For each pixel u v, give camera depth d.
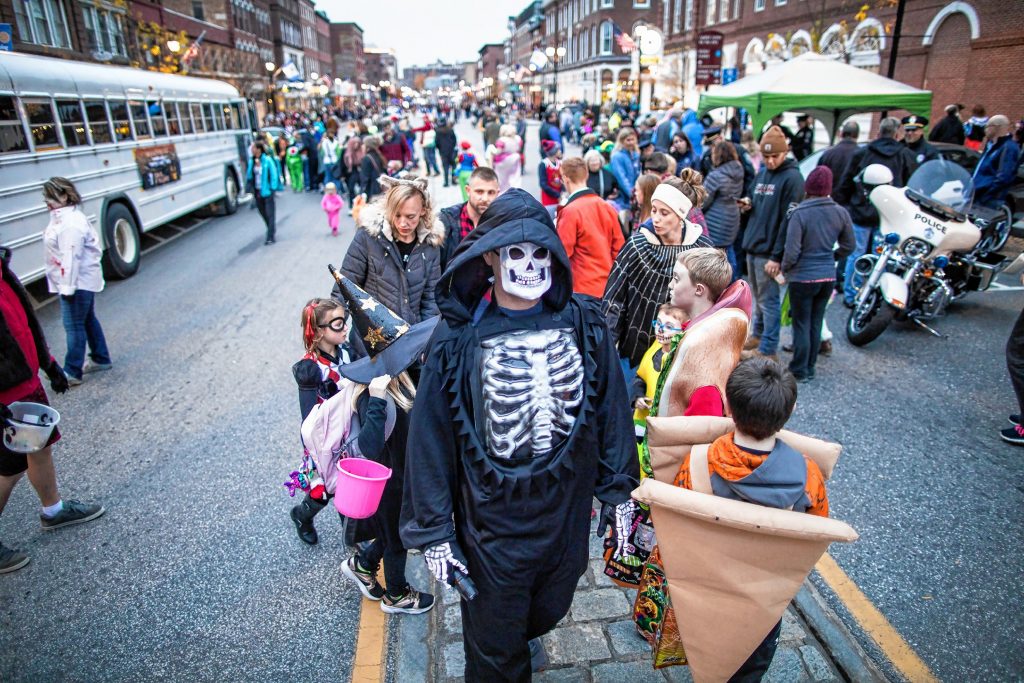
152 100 11.78
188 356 6.66
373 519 2.86
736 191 6.45
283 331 7.32
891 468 4.27
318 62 85.81
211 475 4.47
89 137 9.43
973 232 6.22
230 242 12.56
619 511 2.16
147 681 2.82
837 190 7.67
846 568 3.35
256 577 3.47
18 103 7.89
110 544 3.77
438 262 3.96
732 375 1.99
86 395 5.80
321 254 11.17
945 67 15.93
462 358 2.03
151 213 11.36
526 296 1.97
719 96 11.67
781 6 23.20
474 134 39.25
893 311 6.11
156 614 3.22
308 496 3.54
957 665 2.75
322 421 2.87
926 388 5.46
